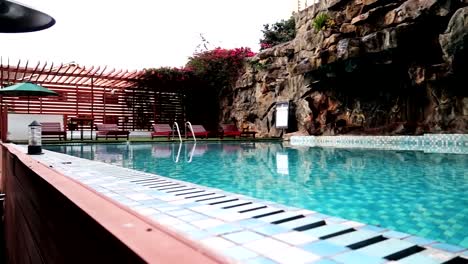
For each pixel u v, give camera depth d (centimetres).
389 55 1167
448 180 525
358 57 1217
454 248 215
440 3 998
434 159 790
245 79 1938
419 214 333
